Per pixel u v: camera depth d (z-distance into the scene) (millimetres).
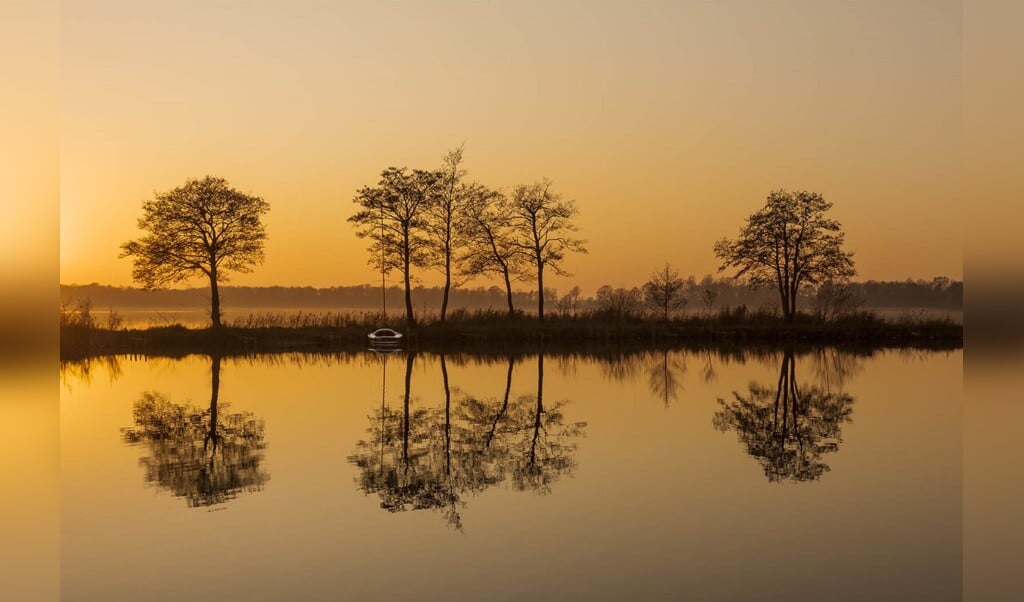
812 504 10734
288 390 24297
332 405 20859
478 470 12961
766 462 13453
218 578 8023
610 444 15234
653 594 7574
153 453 14430
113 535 9406
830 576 8008
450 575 8102
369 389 24500
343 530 9641
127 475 12609
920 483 11883
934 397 21797
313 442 15547
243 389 24672
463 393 23375
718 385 25203
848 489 11547
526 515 10273
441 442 15516
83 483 12062
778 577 7992
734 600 7406
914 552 8727
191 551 8836
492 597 7520
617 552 8789
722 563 8414
